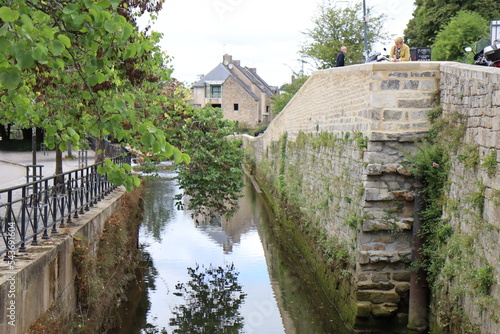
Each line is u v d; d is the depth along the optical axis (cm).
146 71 1119
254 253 1822
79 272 930
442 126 992
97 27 550
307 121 1864
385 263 1075
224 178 1764
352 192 1176
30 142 3778
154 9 1202
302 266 1636
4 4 529
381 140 1060
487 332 716
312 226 1597
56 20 602
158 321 1218
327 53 3300
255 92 7931
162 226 2225
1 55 466
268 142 3253
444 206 955
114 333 1123
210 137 1731
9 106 697
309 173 1762
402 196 1061
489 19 2956
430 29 3170
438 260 955
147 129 557
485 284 722
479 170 792
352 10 3366
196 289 1439
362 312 1073
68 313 875
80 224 995
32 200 838
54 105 840
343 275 1174
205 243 1959
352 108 1216
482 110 794
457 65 969
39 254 754
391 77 1060
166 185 3316
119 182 598
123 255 1334
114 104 630
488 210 743
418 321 1012
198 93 7462
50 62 582
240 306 1318
